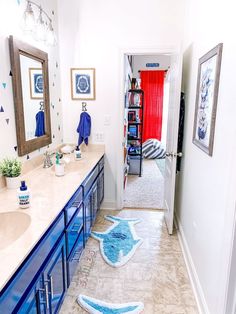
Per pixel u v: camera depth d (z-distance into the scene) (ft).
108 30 9.47
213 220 5.18
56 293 4.90
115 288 6.41
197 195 6.63
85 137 10.17
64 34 9.61
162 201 12.10
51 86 8.96
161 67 21.63
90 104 10.16
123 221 9.98
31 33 6.81
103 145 10.49
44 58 7.89
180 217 9.17
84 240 7.36
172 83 9.25
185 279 6.81
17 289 3.31
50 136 8.66
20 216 4.63
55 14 9.19
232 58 4.29
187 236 7.73
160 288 6.45
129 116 16.51
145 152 21.76
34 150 7.52
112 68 9.77
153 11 9.19
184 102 8.98
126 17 9.32
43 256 4.19
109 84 9.92
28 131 7.03
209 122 5.52
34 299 3.86
